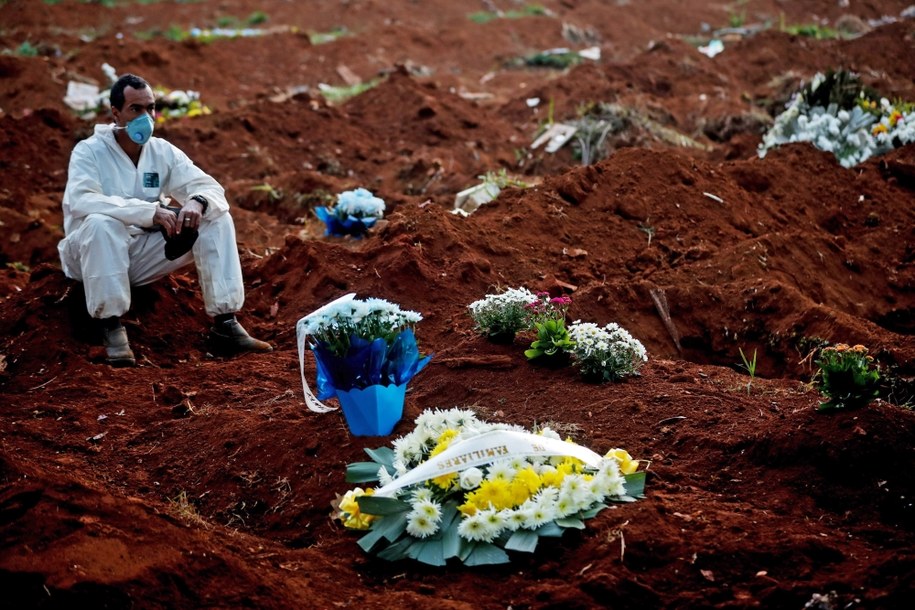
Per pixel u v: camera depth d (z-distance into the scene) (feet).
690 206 26.12
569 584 11.46
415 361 14.92
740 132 44.45
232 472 14.67
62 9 71.82
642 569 11.61
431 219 23.61
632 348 16.69
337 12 80.12
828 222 28.12
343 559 12.52
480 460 12.57
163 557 11.35
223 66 59.47
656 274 22.76
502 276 22.49
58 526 11.60
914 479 13.01
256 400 17.48
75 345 20.06
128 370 19.31
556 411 15.55
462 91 59.31
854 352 15.46
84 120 42.55
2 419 17.02
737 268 22.95
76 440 16.26
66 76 50.52
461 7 84.74
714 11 87.92
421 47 69.77
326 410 15.44
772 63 55.83
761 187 28.66
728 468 13.80
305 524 13.50
